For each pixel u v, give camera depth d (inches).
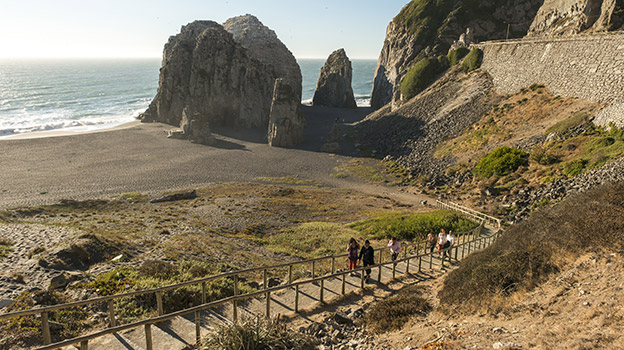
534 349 267.6
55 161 2918.3
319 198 2071.9
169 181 2498.8
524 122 2215.8
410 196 2124.8
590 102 1905.8
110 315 350.3
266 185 2428.6
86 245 785.6
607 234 381.7
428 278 636.1
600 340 249.0
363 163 2935.5
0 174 2541.8
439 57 4128.9
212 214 1626.5
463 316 394.3
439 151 2618.1
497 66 3090.6
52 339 355.6
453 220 1304.1
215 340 302.0
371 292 555.8
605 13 2566.4
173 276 605.9
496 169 1879.9
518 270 410.0
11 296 478.0
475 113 2751.0
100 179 2490.2
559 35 3184.1
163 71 4945.9
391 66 5772.6
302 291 548.1
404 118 3457.2
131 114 5782.5
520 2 5004.9
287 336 328.8
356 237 1235.2
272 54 6402.6
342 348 360.8
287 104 3725.4
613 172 1186.0
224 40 4751.5
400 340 365.4
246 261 888.3
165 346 336.8
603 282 328.2
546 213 516.7
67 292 498.9
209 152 3385.8
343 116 5570.9
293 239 1222.9
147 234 1135.6
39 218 1523.1
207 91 4719.5
